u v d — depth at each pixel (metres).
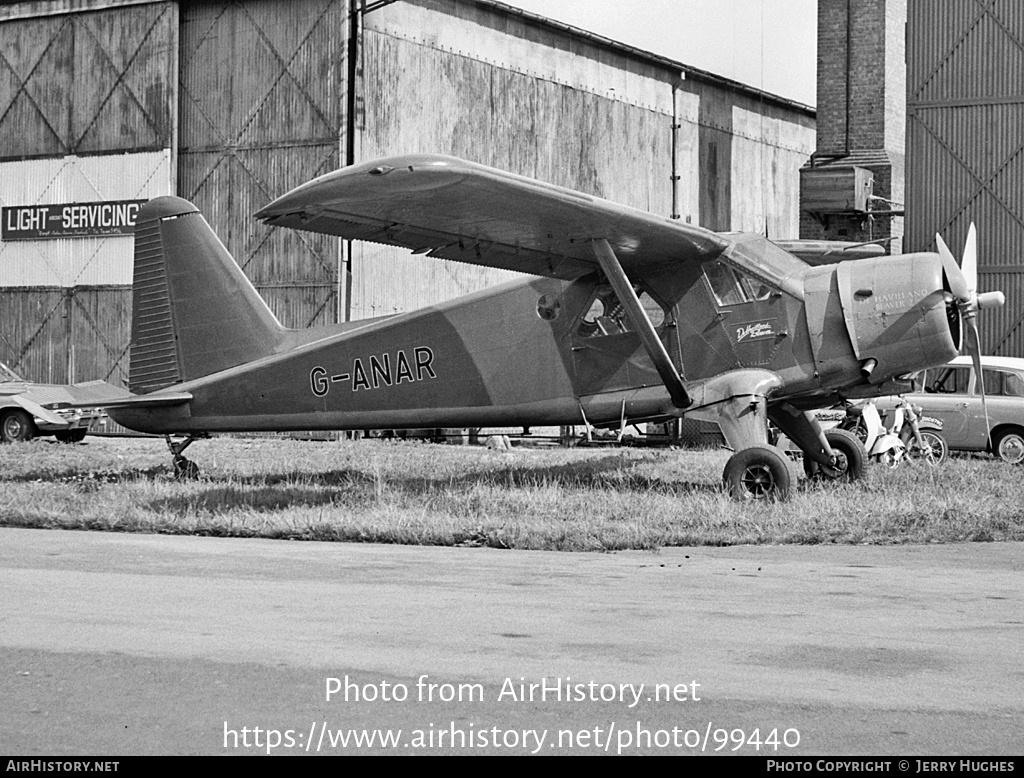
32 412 23.89
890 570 7.70
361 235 12.22
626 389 13.38
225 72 30.33
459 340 14.13
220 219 30.31
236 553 8.52
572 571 7.66
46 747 3.99
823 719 4.29
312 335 15.13
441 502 11.05
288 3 29.47
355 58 28.73
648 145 36.12
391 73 29.19
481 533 9.12
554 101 32.97
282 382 14.95
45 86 32.56
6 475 14.95
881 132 31.77
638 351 13.29
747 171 40.31
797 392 12.77
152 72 31.14
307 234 29.11
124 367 31.69
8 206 33.00
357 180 10.48
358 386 14.62
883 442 16.06
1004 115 27.80
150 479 14.74
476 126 30.94
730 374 12.62
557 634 5.60
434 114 30.06
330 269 28.83
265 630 5.67
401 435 25.95
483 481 13.81
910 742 4.04
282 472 15.53
